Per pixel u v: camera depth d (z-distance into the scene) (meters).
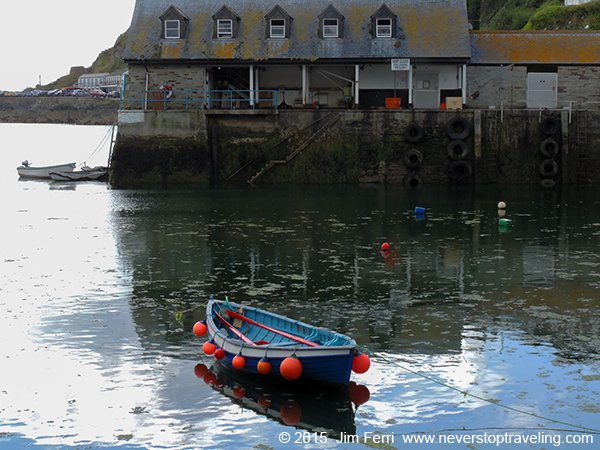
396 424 14.67
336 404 15.42
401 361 17.44
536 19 71.75
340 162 44.81
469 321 20.12
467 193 41.78
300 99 48.47
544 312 20.83
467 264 26.03
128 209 37.41
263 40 47.03
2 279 24.42
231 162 45.38
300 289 23.14
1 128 141.38
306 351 15.54
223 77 48.72
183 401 15.59
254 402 15.52
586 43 47.94
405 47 46.12
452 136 44.03
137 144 45.59
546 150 44.09
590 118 44.25
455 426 14.59
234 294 22.66
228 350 16.73
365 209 36.62
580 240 29.83
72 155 78.50
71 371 17.03
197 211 36.34
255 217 34.56
